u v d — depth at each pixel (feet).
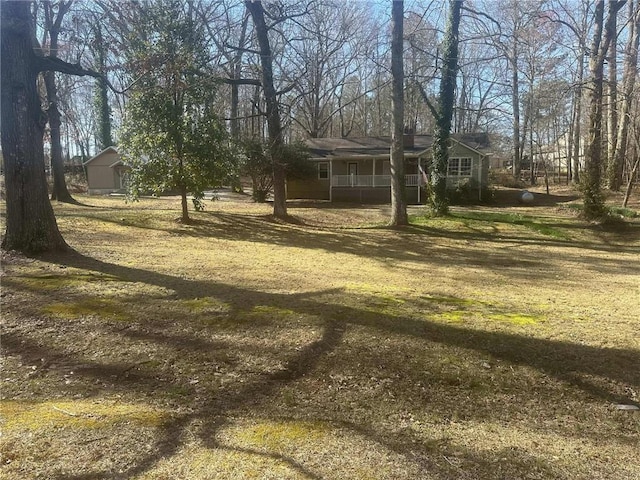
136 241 36.50
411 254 38.93
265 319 14.55
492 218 59.06
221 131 46.91
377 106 152.56
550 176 147.13
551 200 85.71
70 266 21.93
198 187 46.80
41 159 24.43
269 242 41.42
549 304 19.65
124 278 19.86
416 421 9.42
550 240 48.08
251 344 12.78
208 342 12.84
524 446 8.63
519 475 7.64
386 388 10.73
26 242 24.00
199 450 7.84
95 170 111.75
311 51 102.68
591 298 22.20
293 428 8.76
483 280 27.50
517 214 63.82
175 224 47.34
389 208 74.49
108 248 30.58
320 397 10.22
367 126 172.55
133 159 45.91
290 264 29.17
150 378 10.84
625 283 27.61
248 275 23.15
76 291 16.99
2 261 21.93
